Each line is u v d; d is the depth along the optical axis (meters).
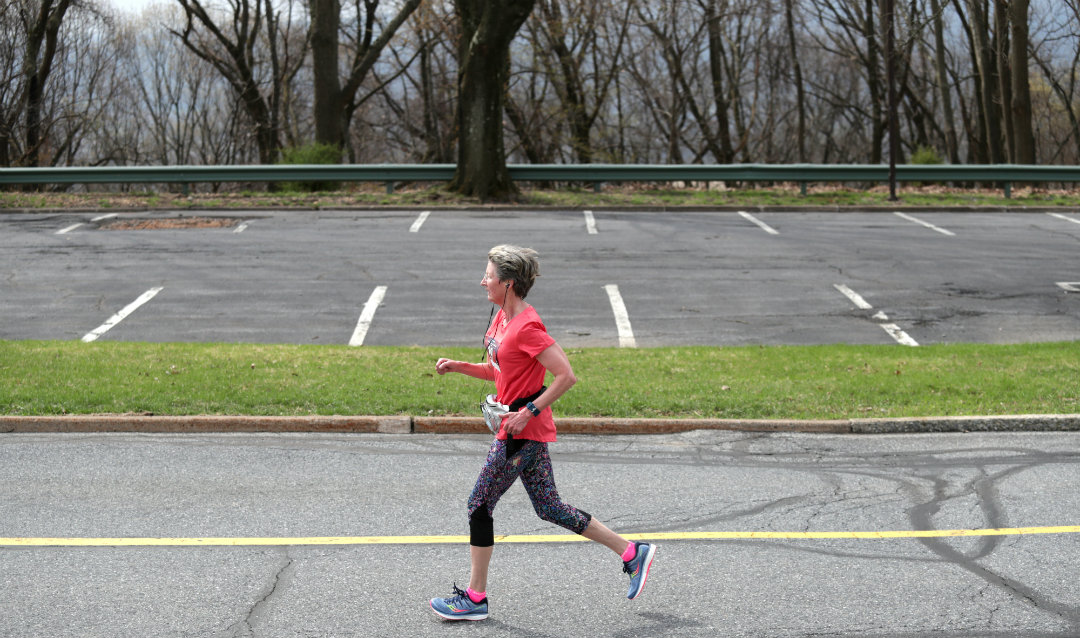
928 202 23.88
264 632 4.82
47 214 21.81
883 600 5.25
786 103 52.91
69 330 13.01
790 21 42.72
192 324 13.38
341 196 24.16
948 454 8.16
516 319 4.95
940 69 39.28
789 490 7.21
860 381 10.25
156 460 7.81
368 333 12.98
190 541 6.04
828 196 24.75
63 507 6.64
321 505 6.76
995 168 24.92
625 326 13.43
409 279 16.02
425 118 43.28
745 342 12.70
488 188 23.72
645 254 17.97
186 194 24.34
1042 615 5.05
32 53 33.09
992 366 10.89
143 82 57.53
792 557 5.88
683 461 7.99
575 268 16.84
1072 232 20.30
